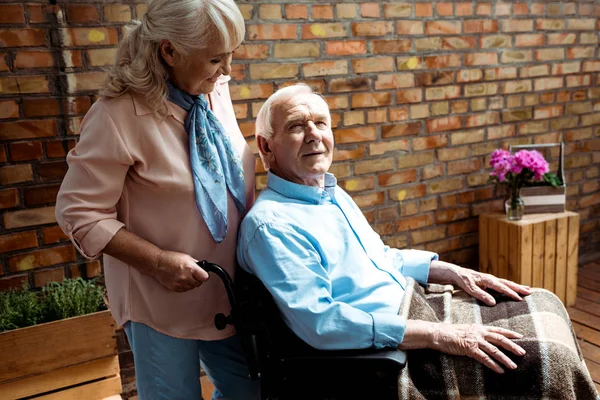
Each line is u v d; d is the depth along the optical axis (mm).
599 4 3502
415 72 2965
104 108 1366
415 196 3102
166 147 1419
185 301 1494
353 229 1643
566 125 3559
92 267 2342
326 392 1442
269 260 1465
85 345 1974
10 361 1875
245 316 1443
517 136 3387
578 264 3754
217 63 1392
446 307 1643
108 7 2197
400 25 2873
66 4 2133
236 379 1763
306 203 1607
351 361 1407
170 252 1407
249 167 1669
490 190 3338
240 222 1592
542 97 3422
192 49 1335
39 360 1916
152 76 1380
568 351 1414
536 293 1684
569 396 1361
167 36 1321
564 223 3051
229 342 1703
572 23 3430
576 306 3158
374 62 2838
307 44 2648
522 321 1534
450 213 3232
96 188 1371
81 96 2207
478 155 3266
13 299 2020
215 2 1326
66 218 1371
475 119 3209
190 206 1457
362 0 2746
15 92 2105
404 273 1797
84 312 2010
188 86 1433
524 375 1386
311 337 1423
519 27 3240
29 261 2232
